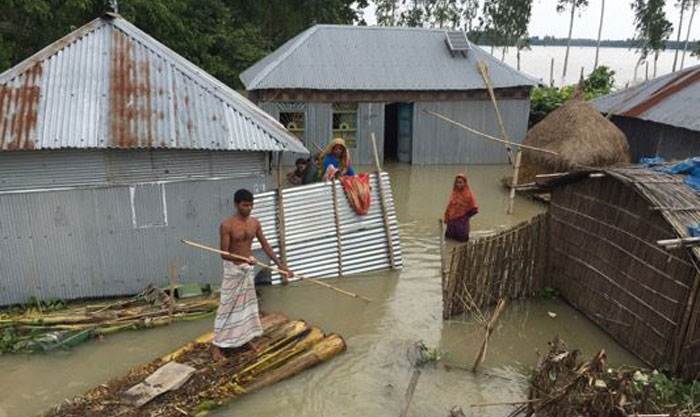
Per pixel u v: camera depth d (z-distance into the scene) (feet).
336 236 28.09
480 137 54.80
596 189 23.35
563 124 44.57
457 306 24.22
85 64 24.17
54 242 23.39
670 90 50.47
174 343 21.81
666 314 19.40
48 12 43.86
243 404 18.15
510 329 23.66
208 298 24.57
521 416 17.60
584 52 604.49
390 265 29.37
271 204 26.45
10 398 18.39
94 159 22.94
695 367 18.43
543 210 40.37
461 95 53.26
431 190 45.73
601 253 23.21
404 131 55.11
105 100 23.30
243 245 19.86
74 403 17.38
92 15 52.42
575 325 24.08
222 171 24.91
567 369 16.42
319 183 27.58
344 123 52.21
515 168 39.78
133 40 25.59
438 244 33.32
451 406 18.30
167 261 25.12
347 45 54.03
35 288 23.67
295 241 27.22
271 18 91.61
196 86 24.97
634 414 14.07
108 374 19.79
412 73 52.85
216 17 74.69
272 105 49.73
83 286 24.31
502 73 54.39
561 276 26.32
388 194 29.14
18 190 22.38
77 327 21.93
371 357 21.02
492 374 20.17
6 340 21.04
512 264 25.50
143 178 23.79
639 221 20.77
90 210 23.45
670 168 23.29
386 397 18.71
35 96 22.62
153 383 17.97
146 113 23.38
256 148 23.94
